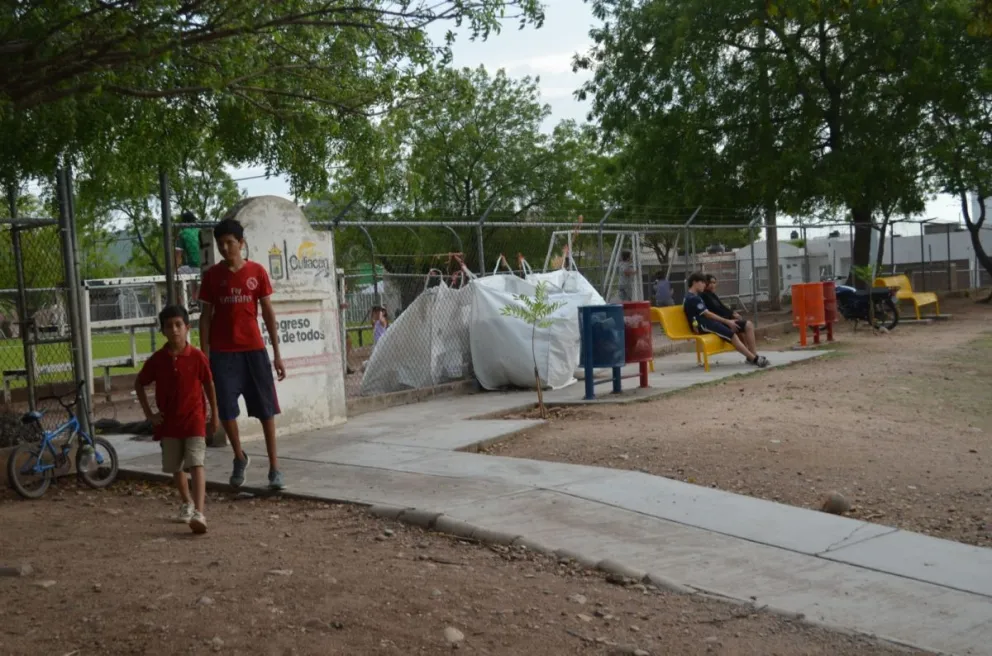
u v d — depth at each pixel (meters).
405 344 13.66
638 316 13.43
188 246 10.92
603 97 30.88
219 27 8.84
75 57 8.07
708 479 8.10
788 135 28.38
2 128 8.93
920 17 26.52
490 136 45.12
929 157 29.31
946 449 9.21
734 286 28.06
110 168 10.41
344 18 9.52
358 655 4.45
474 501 7.30
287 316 10.56
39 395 11.79
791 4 25.31
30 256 9.90
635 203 31.14
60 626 4.72
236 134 10.23
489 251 19.30
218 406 7.84
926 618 5.16
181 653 4.41
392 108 10.47
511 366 13.92
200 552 6.11
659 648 4.73
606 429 10.39
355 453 9.27
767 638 4.90
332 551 6.14
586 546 6.27
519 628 4.88
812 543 6.35
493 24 9.09
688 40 28.28
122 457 9.50
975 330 21.77
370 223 12.74
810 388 13.02
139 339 24.05
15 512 7.56
